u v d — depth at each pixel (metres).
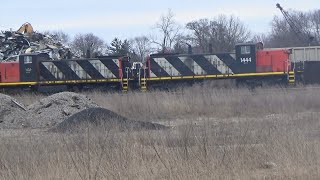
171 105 87.38
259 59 142.12
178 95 99.94
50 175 32.44
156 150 36.44
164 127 59.75
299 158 35.91
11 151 37.50
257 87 131.88
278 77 141.00
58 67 146.88
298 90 106.56
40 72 147.12
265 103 88.88
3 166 34.25
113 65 145.50
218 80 143.62
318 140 42.09
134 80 145.00
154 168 33.62
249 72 142.12
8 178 32.41
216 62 144.12
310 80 142.62
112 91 138.75
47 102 78.56
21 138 47.34
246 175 32.97
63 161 34.56
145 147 39.44
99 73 145.88
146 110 87.31
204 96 95.88
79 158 34.72
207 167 33.59
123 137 41.56
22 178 32.28
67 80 145.88
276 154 37.19
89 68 146.25
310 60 157.50
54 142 42.22
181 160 34.72
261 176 33.09
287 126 53.03
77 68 146.75
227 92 103.19
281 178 32.50
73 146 39.00
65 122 61.09
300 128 51.94
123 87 144.12
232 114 81.25
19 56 145.62
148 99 94.06
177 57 145.25
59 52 196.50
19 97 117.62
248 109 85.62
